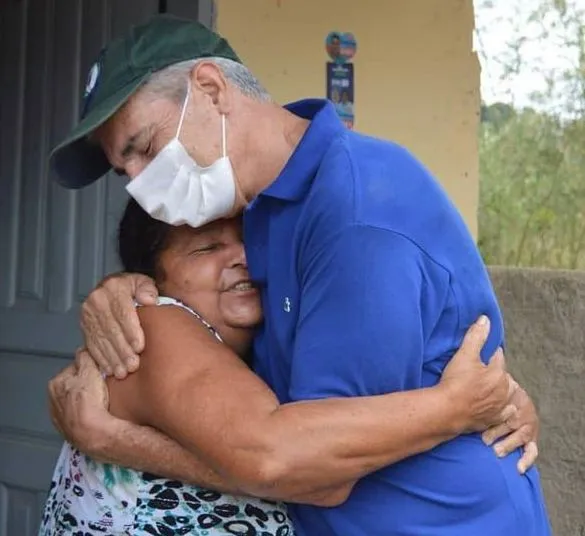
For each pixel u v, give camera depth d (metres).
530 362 2.46
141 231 1.42
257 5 2.68
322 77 2.83
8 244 2.75
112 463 1.28
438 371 1.23
